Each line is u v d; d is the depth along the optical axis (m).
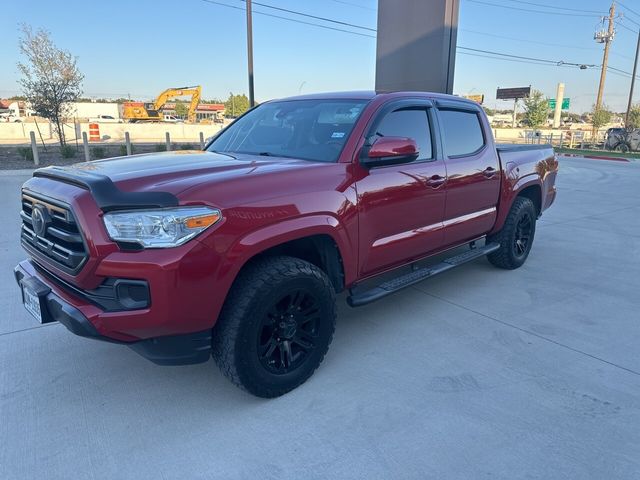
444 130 4.29
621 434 2.72
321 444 2.64
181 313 2.55
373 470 2.45
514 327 4.10
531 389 3.17
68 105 21.81
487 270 5.64
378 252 3.61
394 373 3.36
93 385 3.19
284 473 2.43
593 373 3.37
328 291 3.17
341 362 3.50
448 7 10.49
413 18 11.16
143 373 3.34
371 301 3.59
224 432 2.74
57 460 2.51
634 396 3.10
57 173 2.94
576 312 4.43
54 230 2.80
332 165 3.29
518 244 5.58
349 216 3.27
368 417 2.87
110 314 2.52
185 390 3.15
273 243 2.82
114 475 2.42
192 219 2.53
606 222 8.55
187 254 2.51
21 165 15.83
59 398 3.04
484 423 2.81
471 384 3.22
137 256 2.48
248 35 16.42
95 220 2.55
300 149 3.66
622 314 4.39
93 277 2.58
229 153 3.84
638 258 6.21
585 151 30.56
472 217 4.64
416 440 2.67
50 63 20.20
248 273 2.86
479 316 4.32
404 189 3.72
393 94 3.93
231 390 3.15
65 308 2.64
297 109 4.10
